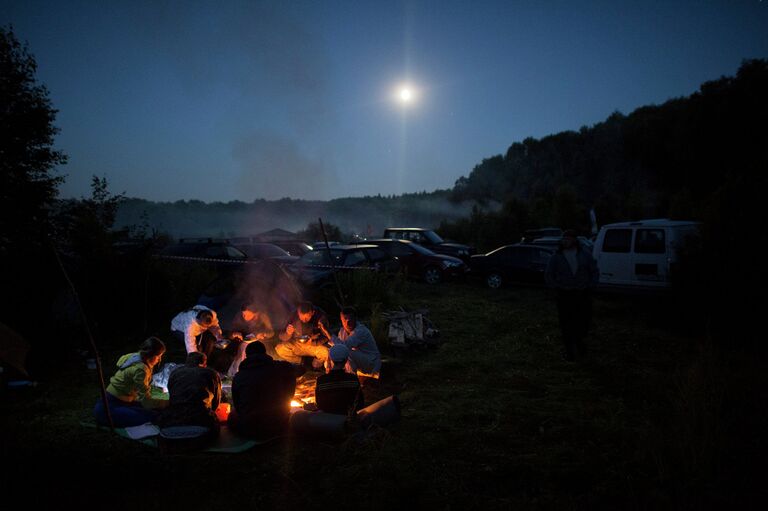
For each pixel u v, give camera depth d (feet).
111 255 31.50
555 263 25.55
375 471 13.97
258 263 30.63
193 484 13.51
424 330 29.07
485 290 50.29
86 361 25.66
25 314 26.94
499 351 27.71
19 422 17.28
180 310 34.30
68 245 30.50
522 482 13.48
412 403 19.83
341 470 14.21
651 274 38.65
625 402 19.45
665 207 135.74
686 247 31.94
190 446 15.19
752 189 29.50
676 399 17.40
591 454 14.92
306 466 14.49
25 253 27.48
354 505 12.47
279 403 16.40
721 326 28.96
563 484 13.34
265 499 12.76
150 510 12.19
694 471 13.08
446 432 16.79
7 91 27.32
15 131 27.48
